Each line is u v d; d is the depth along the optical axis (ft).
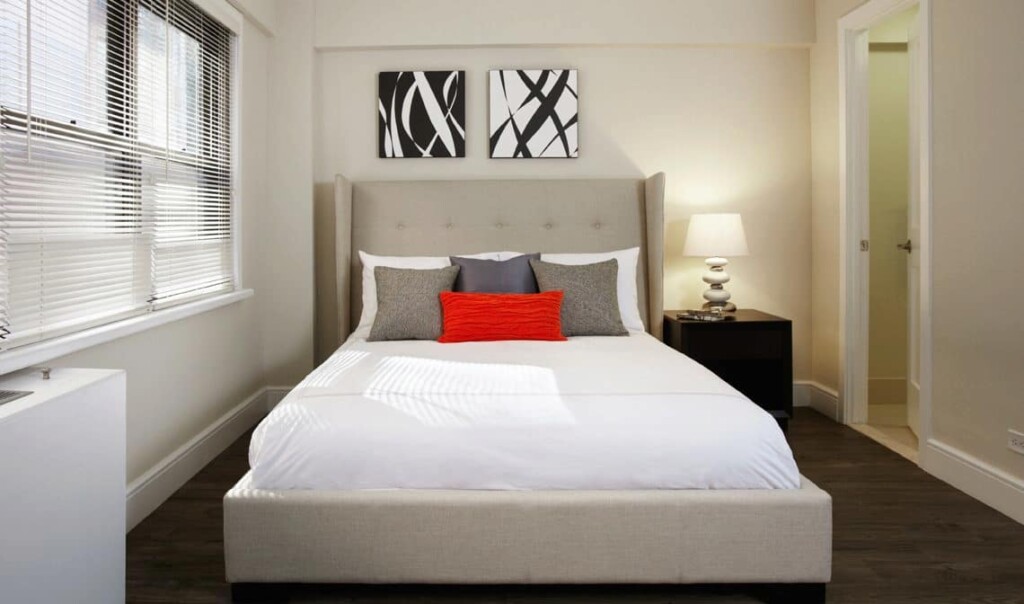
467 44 12.67
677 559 6.12
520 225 12.80
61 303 6.64
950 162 8.95
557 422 6.30
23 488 4.53
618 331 10.76
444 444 6.21
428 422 6.32
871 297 14.10
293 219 12.59
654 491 6.17
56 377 5.49
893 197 13.94
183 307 8.98
